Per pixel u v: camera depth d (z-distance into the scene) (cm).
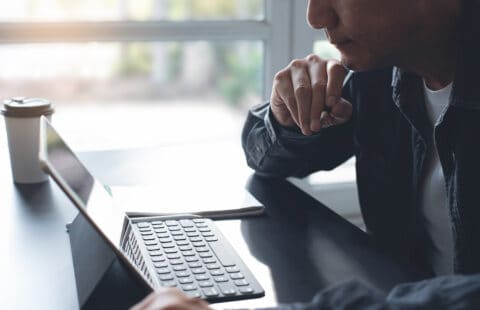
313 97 120
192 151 153
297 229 109
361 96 134
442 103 118
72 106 280
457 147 111
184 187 127
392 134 131
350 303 65
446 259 125
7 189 126
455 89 108
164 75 345
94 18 180
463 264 112
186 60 321
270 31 189
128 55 252
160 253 96
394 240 134
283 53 191
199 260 94
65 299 86
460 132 111
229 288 87
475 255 111
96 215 86
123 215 104
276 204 121
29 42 174
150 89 352
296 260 97
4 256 98
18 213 114
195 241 100
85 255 94
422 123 122
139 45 187
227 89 251
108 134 192
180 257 95
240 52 199
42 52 192
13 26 172
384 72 132
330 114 122
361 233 108
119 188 124
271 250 101
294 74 125
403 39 108
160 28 183
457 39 109
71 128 193
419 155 124
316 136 133
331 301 66
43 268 94
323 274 93
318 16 109
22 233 106
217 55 265
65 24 176
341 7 107
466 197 111
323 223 112
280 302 85
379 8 105
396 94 123
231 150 154
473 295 66
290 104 124
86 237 96
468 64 107
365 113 133
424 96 122
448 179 115
